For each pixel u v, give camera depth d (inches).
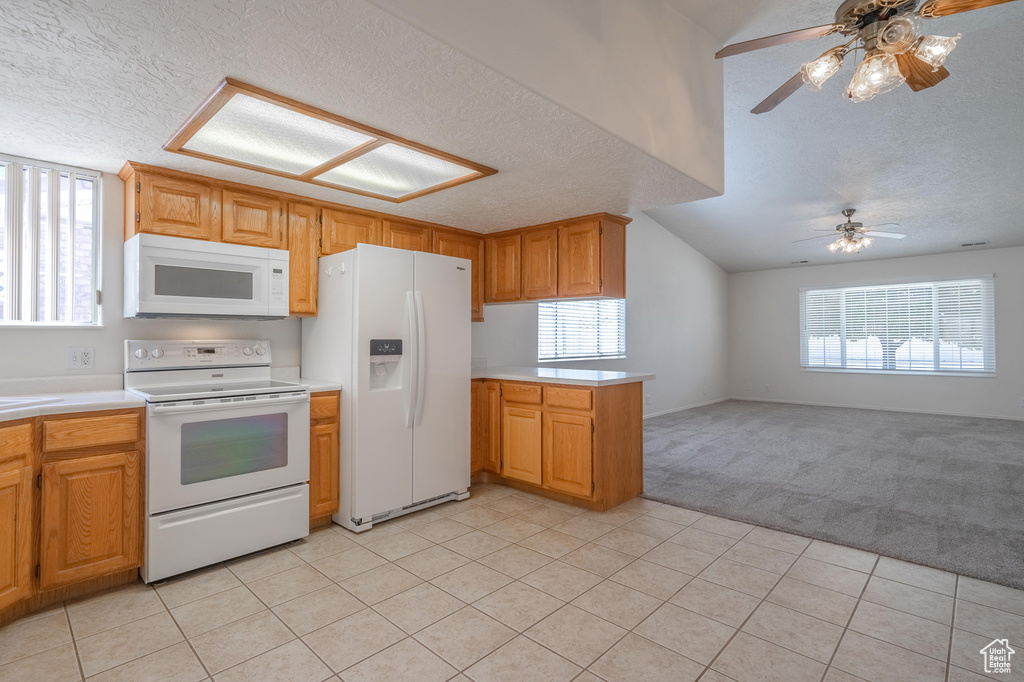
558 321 229.3
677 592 89.6
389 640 75.2
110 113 80.4
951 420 270.7
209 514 97.8
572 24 79.7
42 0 52.1
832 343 329.7
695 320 328.5
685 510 133.4
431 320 131.9
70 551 84.7
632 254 272.5
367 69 66.9
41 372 101.3
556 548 108.5
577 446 133.6
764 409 313.0
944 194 210.1
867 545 109.8
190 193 108.5
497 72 67.5
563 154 96.7
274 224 121.2
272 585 92.0
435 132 86.8
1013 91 142.6
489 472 157.8
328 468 119.3
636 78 93.4
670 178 110.7
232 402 100.9
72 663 69.5
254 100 74.7
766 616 81.9
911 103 152.0
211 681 66.1
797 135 175.6
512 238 164.4
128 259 107.3
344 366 120.6
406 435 126.3
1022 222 236.5
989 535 115.2
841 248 230.7
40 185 101.0
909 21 68.4
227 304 112.3
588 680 66.3
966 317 286.0
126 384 107.0
